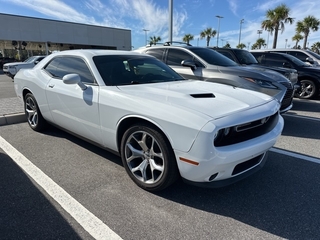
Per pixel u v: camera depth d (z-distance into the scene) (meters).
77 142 3.99
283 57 8.76
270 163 3.37
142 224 2.14
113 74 3.15
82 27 31.02
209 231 2.07
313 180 2.92
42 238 1.97
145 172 2.61
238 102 2.55
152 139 2.45
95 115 2.93
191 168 2.16
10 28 25.39
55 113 3.69
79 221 2.17
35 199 2.47
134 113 2.48
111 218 2.21
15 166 3.17
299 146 4.04
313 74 8.20
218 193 2.63
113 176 2.94
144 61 3.73
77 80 2.93
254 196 2.58
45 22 27.78
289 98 5.18
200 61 5.45
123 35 35.94
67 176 2.93
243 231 2.08
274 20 28.53
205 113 2.18
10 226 2.09
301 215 2.29
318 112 6.55
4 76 18.38
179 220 2.20
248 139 2.32
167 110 2.29
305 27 32.69
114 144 2.85
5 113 5.25
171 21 10.74
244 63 7.20
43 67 4.11
